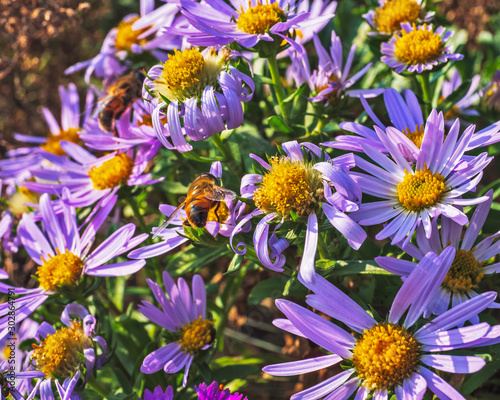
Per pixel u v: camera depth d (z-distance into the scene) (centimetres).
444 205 26
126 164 32
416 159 26
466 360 24
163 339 30
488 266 26
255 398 34
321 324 25
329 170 25
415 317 25
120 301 32
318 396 25
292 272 28
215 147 31
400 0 31
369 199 28
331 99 31
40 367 28
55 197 34
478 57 37
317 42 32
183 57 28
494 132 26
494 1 38
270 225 26
